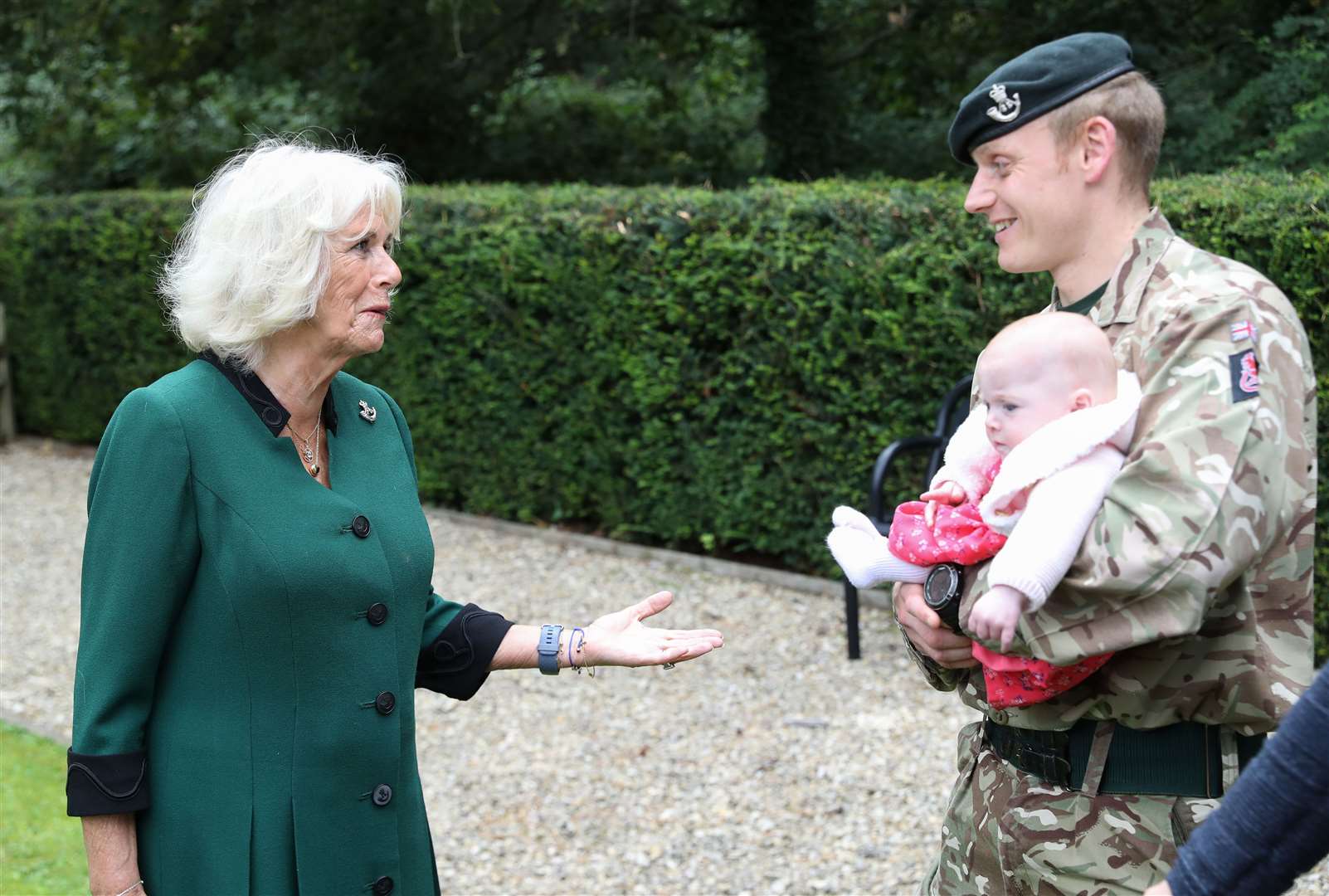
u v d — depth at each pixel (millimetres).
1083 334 1688
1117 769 1776
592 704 4926
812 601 5918
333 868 1911
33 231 10102
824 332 5629
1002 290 5074
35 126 11656
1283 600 1728
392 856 1979
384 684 1974
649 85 10602
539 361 6957
